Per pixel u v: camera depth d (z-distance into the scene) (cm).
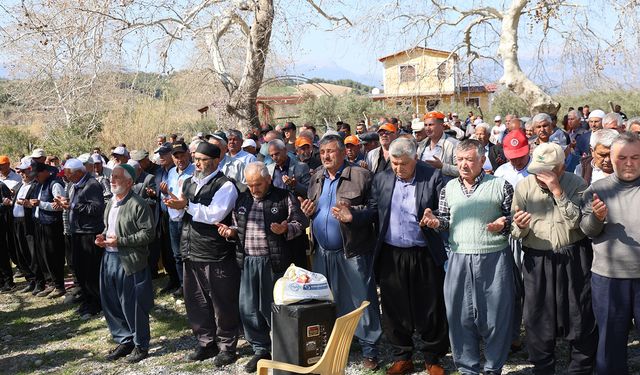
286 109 3095
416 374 569
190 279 627
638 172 441
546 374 500
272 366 457
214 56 1834
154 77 1731
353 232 562
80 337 756
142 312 648
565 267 483
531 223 489
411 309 554
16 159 2628
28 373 651
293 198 597
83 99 1650
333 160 577
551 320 489
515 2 1791
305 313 473
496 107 2984
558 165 475
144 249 645
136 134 2383
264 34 1673
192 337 726
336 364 446
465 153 496
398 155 524
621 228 447
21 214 979
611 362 459
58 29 1488
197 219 598
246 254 591
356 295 573
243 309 597
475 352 518
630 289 448
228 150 879
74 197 807
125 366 643
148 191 864
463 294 508
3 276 1027
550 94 1830
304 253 611
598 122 895
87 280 810
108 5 1520
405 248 544
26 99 1592
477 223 500
